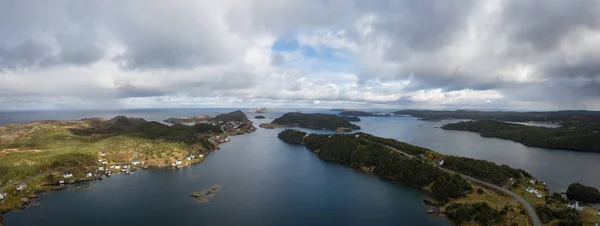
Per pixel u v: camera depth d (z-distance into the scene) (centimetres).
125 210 18612
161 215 17900
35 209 18788
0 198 19212
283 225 16712
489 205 17688
